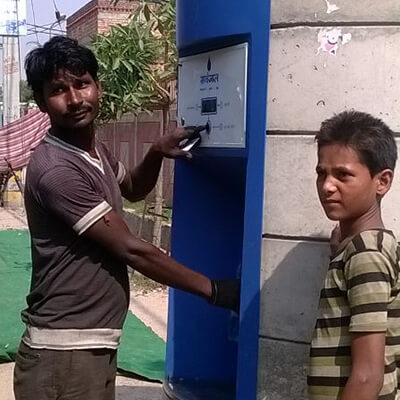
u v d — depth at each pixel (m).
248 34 2.65
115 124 14.19
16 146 12.90
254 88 2.64
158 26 6.82
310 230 2.61
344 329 1.92
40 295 2.69
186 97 3.04
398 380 1.96
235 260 3.22
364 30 2.51
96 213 2.55
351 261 1.88
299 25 2.58
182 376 3.25
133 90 6.98
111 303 2.69
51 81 2.61
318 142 2.02
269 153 2.65
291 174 2.62
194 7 2.82
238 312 2.73
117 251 2.57
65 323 2.64
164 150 3.02
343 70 2.54
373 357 1.82
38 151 2.65
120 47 6.80
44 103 2.67
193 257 3.17
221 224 3.20
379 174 1.95
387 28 2.49
